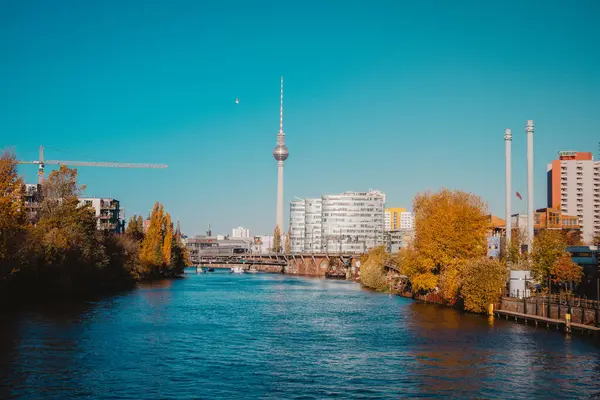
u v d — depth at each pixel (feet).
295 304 443.32
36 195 486.38
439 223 423.23
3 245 334.65
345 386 190.80
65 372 201.57
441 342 263.29
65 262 436.35
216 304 436.35
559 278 378.53
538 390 187.32
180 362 221.25
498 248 521.65
